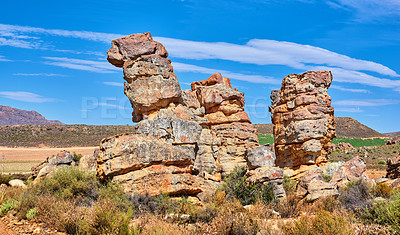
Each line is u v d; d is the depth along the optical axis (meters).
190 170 23.81
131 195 19.45
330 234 11.05
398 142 76.38
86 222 13.45
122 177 20.84
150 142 21.97
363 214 14.39
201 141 29.42
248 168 26.69
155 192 20.73
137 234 12.89
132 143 21.34
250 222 13.68
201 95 32.03
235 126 30.78
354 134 150.25
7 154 99.56
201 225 14.45
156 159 21.81
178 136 24.98
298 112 29.31
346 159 63.47
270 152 26.56
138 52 25.62
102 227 13.08
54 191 19.73
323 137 29.00
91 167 28.67
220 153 30.36
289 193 21.67
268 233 12.70
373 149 71.88
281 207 17.44
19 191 21.19
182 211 17.61
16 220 15.83
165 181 21.48
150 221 14.30
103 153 21.81
